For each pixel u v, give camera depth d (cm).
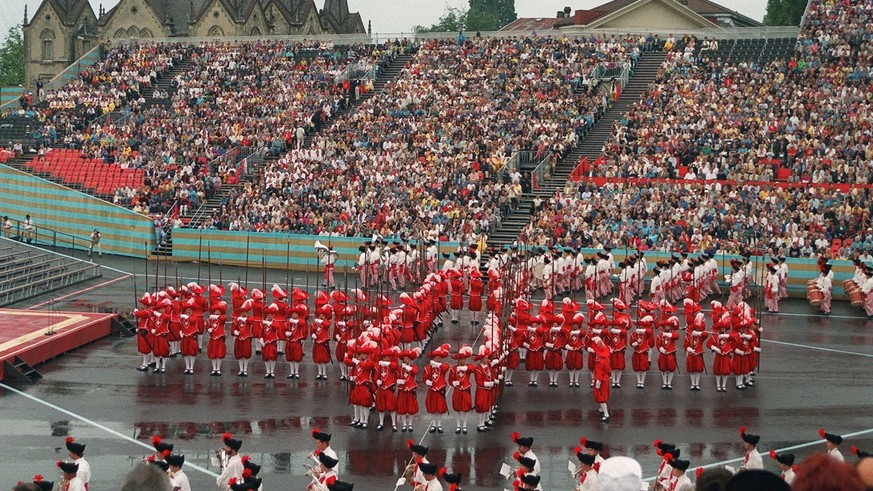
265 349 4475
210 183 8219
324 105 9062
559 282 6500
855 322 5828
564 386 4450
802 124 7544
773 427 3844
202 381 4450
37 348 4684
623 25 11450
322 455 2766
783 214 6738
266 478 3228
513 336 4459
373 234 7306
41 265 7062
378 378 3753
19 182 8594
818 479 966
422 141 8206
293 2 14938
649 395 4300
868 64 7988
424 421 3909
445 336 5378
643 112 8088
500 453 3512
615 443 3631
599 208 7062
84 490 2766
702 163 7369
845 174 7044
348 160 8162
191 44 10631
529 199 7525
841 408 4103
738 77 8250
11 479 3183
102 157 8725
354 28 16988
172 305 4591
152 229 7894
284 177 8088
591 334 4416
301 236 7456
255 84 9569
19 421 3828
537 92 8575
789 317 5947
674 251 6606
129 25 13800
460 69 9131
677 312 6003
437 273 5691
